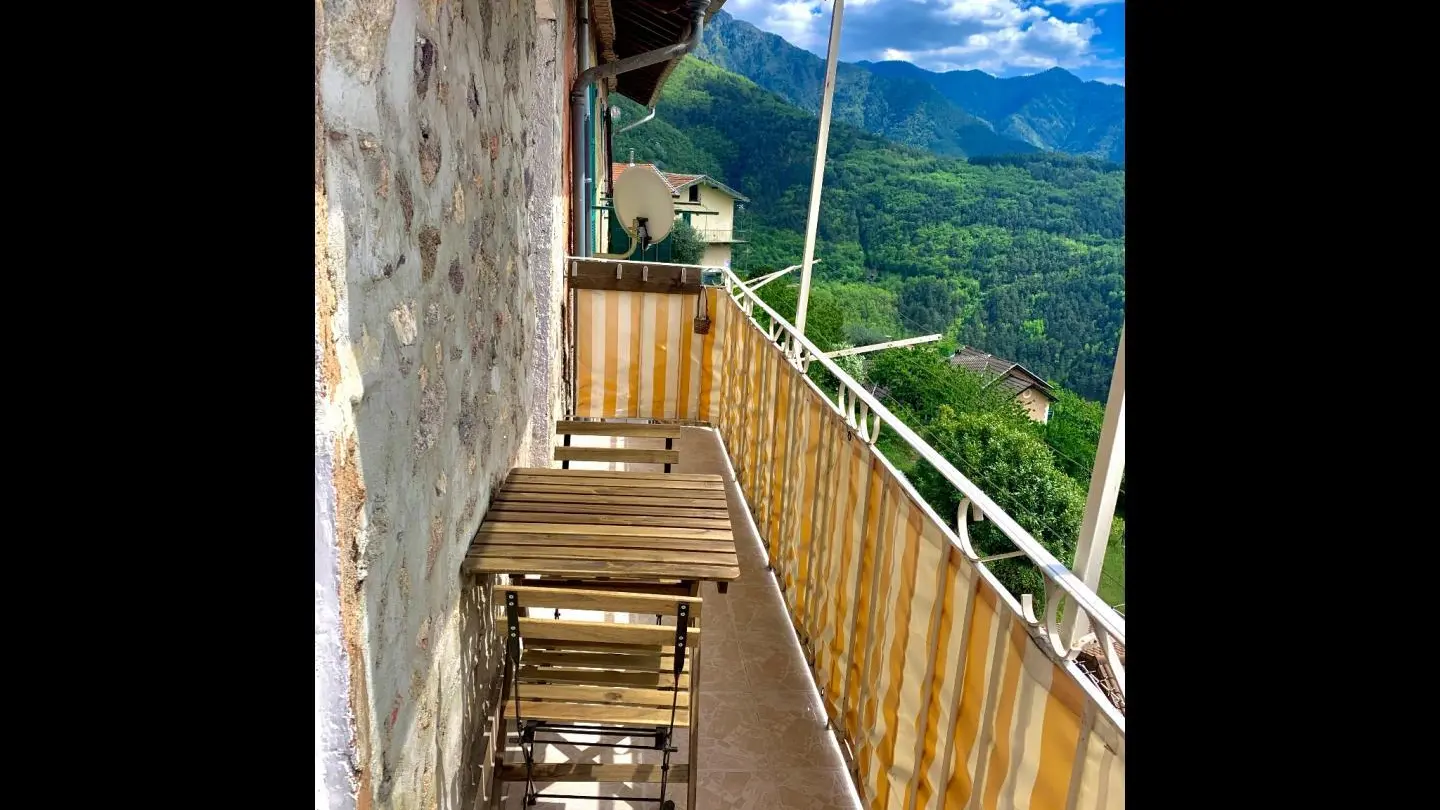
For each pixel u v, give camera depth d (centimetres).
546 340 423
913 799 216
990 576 178
